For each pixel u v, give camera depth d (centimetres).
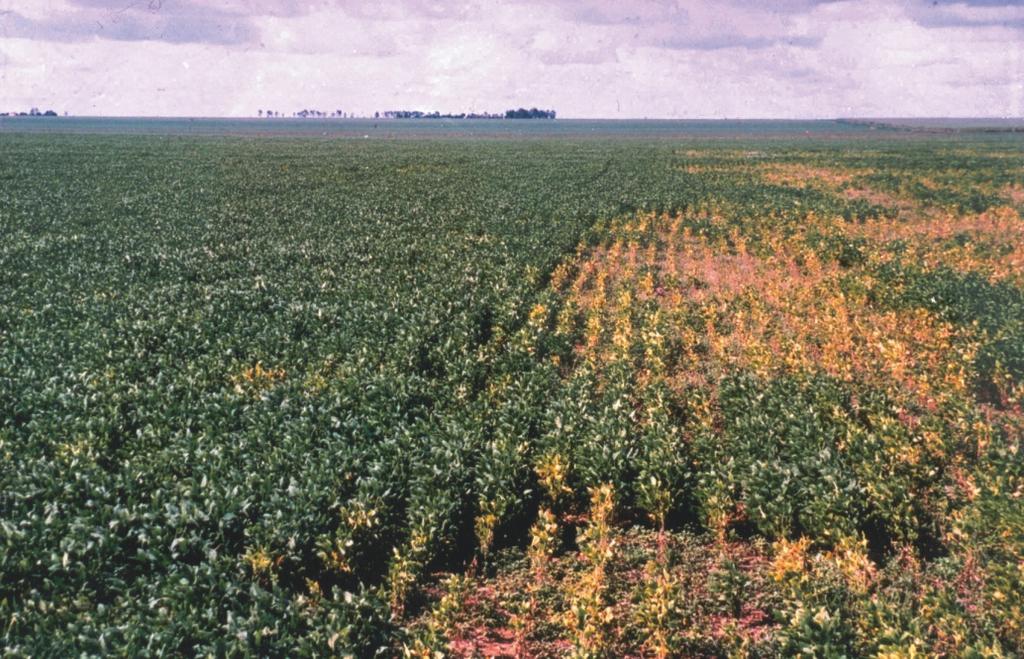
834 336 1888
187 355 1680
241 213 3981
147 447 1228
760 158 8662
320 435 1259
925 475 1172
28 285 2281
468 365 1611
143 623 809
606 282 2659
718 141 13875
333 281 2392
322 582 973
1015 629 840
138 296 2172
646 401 1470
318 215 3950
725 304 2194
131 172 6259
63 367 1545
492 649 870
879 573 972
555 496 1133
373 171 6731
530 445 1265
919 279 2341
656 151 10325
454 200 4600
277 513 981
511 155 9275
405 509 1094
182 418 1314
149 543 934
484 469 1167
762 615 920
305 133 17775
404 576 932
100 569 915
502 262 2762
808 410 1345
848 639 802
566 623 849
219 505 993
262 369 1597
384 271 2597
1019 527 984
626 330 1925
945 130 19712
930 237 3412
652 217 4009
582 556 1051
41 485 1075
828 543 1048
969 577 962
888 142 12725
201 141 12144
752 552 1060
